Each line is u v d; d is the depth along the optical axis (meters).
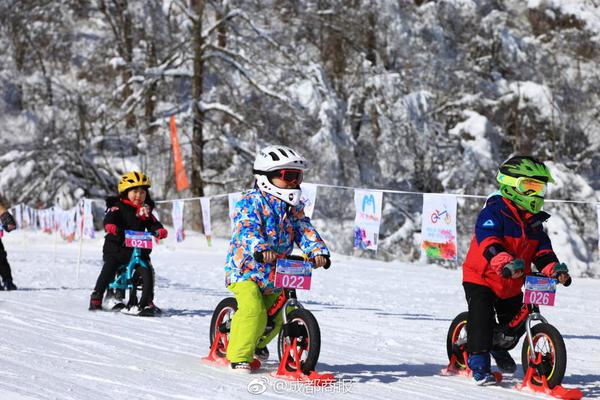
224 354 8.27
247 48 50.00
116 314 12.77
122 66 53.16
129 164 52.16
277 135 49.72
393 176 52.19
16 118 55.94
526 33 65.06
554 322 14.73
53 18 57.97
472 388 7.25
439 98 55.44
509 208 7.34
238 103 49.69
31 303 13.88
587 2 66.50
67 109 53.53
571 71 62.28
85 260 29.56
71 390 6.48
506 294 7.38
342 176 49.12
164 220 50.19
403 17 55.59
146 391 6.57
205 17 50.47
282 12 51.41
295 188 7.73
